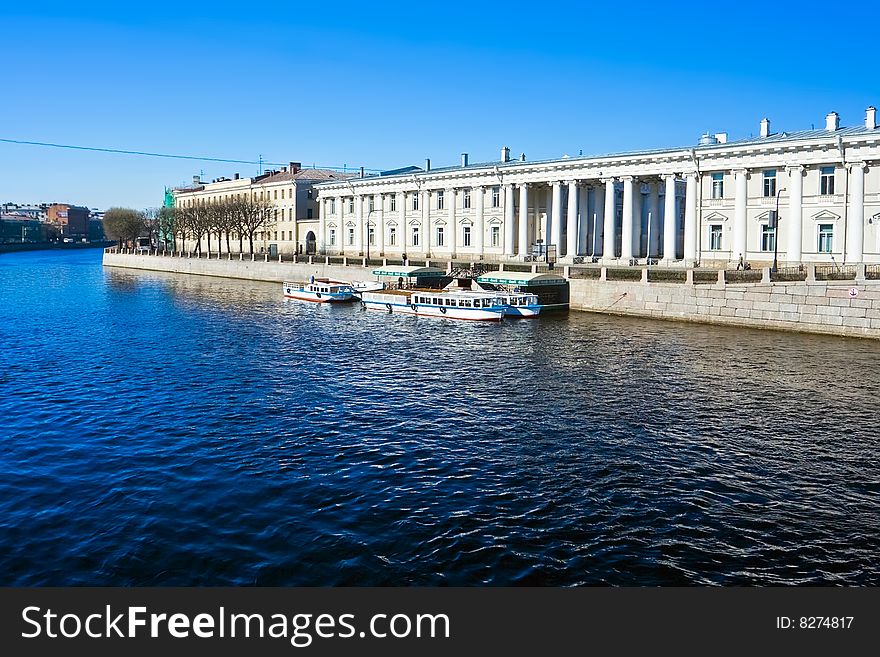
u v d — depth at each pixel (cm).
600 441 2202
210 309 6162
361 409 2588
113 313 5797
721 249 6219
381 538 1543
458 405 2644
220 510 1684
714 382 3014
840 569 1427
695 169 6281
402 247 9212
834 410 2555
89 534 1564
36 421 2427
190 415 2502
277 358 3675
